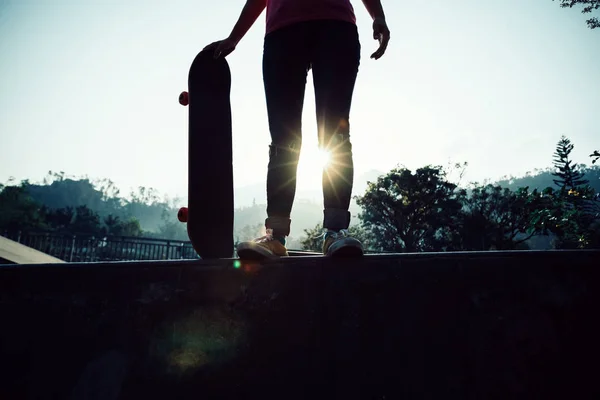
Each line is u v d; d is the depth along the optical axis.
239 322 1.06
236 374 1.03
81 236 18.91
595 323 1.03
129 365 1.05
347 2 1.63
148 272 1.11
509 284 1.06
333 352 1.02
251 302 1.07
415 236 33.53
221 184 1.39
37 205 54.50
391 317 1.04
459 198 33.88
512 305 1.04
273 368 1.02
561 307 1.04
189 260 1.11
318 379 1.01
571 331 1.02
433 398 0.99
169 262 1.11
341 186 1.50
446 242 32.88
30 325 1.08
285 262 1.09
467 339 1.02
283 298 1.06
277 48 1.61
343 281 1.07
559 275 1.06
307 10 1.58
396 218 33.16
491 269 1.07
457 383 0.99
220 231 1.36
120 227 61.88
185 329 1.07
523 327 1.03
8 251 8.69
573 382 0.99
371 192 33.56
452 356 1.01
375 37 1.57
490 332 1.03
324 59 1.55
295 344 1.03
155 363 1.05
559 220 8.25
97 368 1.05
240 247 1.09
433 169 32.66
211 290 1.08
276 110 1.59
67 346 1.06
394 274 1.07
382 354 1.01
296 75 1.61
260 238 1.45
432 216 32.38
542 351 1.01
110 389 1.03
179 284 1.09
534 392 0.99
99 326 1.08
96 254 18.77
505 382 0.99
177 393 1.02
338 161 1.51
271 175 1.55
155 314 1.08
